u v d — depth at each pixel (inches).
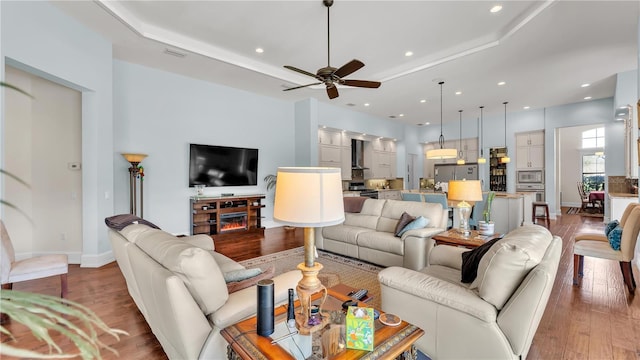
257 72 196.2
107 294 113.8
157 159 195.5
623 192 258.5
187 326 55.9
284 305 66.2
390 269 80.7
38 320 20.9
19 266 100.9
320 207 52.0
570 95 252.4
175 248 61.7
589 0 117.1
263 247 189.3
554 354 76.3
